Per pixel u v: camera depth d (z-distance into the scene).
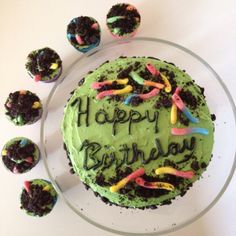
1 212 0.53
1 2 0.58
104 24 0.56
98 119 0.47
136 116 0.47
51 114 0.53
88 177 0.47
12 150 0.52
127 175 0.46
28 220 0.53
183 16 0.55
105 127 0.47
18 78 0.56
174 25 0.55
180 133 0.46
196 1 0.56
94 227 0.52
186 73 0.50
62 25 0.57
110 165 0.46
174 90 0.48
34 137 0.54
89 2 0.57
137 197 0.46
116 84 0.48
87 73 0.53
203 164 0.47
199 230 0.51
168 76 0.48
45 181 0.53
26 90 0.55
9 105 0.54
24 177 0.54
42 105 0.55
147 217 0.50
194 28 0.55
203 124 0.47
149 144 0.46
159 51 0.53
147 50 0.54
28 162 0.53
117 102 0.48
